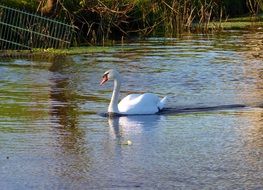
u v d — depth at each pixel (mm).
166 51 29188
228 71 24578
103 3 32656
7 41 30031
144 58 27422
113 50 29656
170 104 19672
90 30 32344
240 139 16125
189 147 15508
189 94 20953
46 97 20594
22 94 20969
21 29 30266
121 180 13383
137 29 34938
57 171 13930
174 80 23141
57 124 17500
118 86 18594
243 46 30531
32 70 25109
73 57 28016
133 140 16094
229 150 15266
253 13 42406
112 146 15617
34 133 16641
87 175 13688
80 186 13086
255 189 12891
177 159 14648
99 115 18516
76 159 14672
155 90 21641
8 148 15414
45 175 13703
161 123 17656
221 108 19172
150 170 13953
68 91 21484
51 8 30906
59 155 14945
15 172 13875
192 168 14062
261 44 31125
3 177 13594
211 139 16141
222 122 17688
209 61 26609
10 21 30297
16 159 14672
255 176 13570
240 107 19281
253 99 20172
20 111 18812
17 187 13062
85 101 20141
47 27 30547
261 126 17250
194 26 37031
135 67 25484
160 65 25828
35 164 14344
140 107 18672
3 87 22000
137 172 13844
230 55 28031
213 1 39281
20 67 25750
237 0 42969
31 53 29047
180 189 12898
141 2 34906
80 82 22891
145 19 34625
